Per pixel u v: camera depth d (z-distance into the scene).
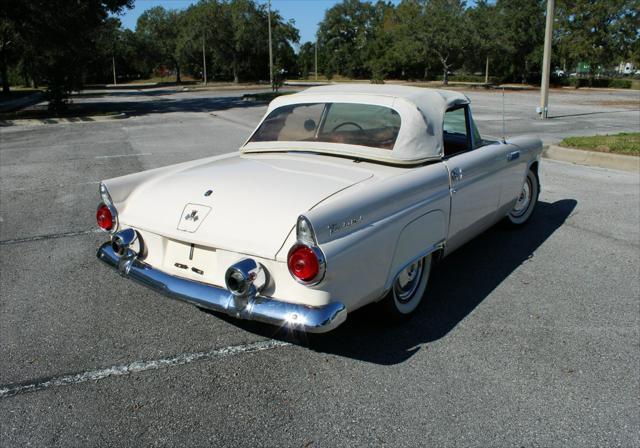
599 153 9.21
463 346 3.35
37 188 7.75
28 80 61.12
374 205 2.97
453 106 4.06
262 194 3.09
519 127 14.42
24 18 23.03
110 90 51.41
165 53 80.44
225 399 2.85
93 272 4.59
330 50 89.81
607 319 3.70
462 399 2.82
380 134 3.61
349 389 2.92
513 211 5.52
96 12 24.64
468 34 44.44
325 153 3.76
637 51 46.22
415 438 2.53
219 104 26.88
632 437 2.53
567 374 3.04
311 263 2.61
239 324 3.69
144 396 2.88
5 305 3.96
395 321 3.57
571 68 51.53
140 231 3.35
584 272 4.52
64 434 2.58
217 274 3.02
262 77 74.75
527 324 3.63
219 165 3.71
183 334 3.54
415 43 46.03
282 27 72.69
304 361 3.21
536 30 47.47
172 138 13.32
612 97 30.19
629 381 2.97
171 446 2.50
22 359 3.24
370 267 2.97
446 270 4.61
